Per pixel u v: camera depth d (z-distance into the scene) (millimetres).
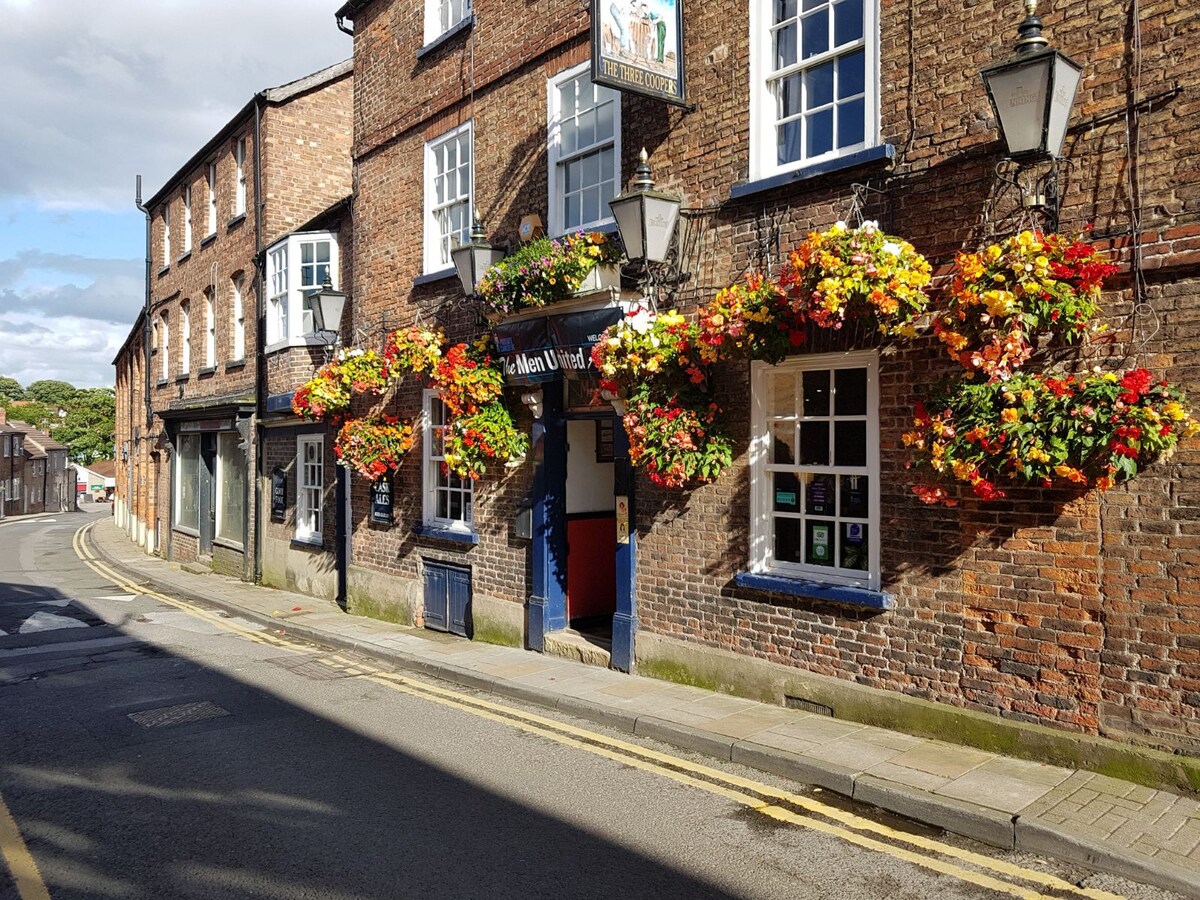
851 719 6645
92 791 5848
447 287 11352
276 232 17203
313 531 15508
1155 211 5219
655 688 7902
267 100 17047
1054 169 5605
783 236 7250
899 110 6473
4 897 4344
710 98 7891
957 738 6016
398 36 12469
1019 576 5777
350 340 14258
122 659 10273
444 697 8273
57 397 100562
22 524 50125
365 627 11812
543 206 9883
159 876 4562
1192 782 4992
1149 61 5258
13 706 8156
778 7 7578
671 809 5367
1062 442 5125
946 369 6137
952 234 6125
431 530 11438
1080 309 5234
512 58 10289
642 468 8383
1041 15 5723
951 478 6082
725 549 7660
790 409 7297
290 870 4613
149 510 26203
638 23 7602
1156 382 5168
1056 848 4574
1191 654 5074
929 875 4441
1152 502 5215
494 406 9820
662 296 8219
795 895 4258
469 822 5219
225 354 19312
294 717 7602
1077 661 5516
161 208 24938
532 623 9820
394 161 12570
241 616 13594
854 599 6598
